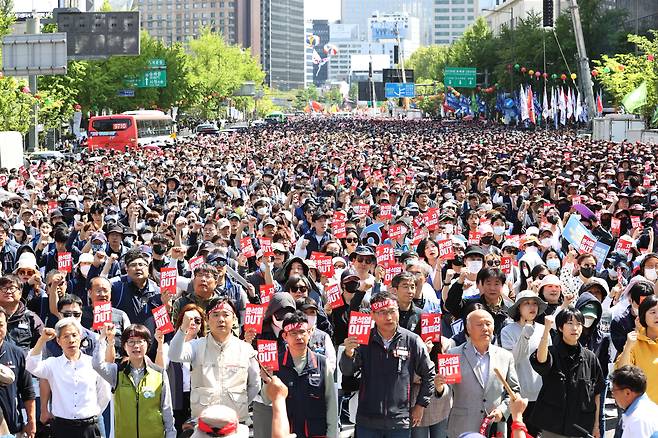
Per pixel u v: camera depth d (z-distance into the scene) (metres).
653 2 96.88
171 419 10.29
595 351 11.87
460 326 11.73
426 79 197.75
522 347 10.36
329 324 12.09
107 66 85.62
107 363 10.23
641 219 21.44
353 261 13.08
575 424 9.74
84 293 15.05
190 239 19.70
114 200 26.59
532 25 110.25
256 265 17.16
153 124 82.81
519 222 23.53
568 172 33.09
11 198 24.22
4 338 10.85
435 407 9.93
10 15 61.28
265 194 26.22
